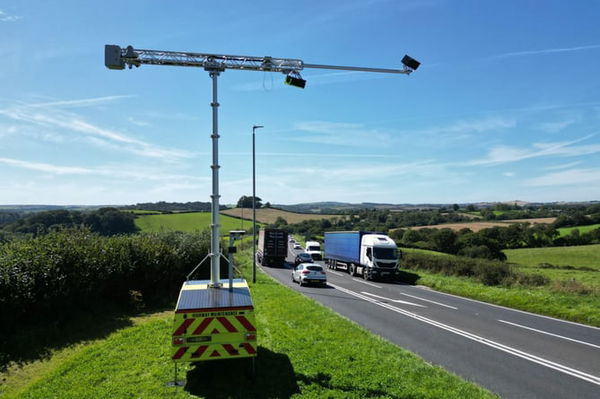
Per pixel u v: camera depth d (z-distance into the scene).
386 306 16.20
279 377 6.89
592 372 7.98
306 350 8.38
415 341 10.38
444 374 7.29
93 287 12.61
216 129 7.87
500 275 23.34
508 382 7.34
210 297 7.29
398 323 12.70
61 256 11.62
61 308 11.12
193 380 6.81
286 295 17.00
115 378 6.95
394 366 7.53
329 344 8.91
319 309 13.51
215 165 7.80
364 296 19.33
